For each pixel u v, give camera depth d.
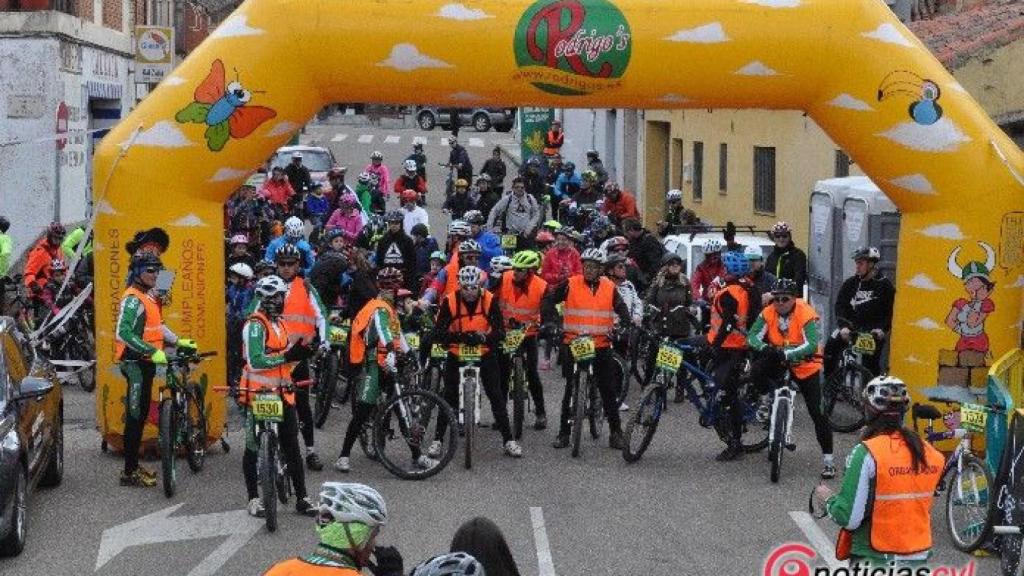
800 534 11.88
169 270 14.45
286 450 12.36
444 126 71.06
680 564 11.02
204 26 55.78
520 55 14.23
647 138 37.88
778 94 14.53
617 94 14.49
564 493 13.27
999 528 10.20
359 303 15.05
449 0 14.28
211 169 14.43
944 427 14.50
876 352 16.38
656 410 14.55
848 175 23.98
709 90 14.45
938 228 14.56
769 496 13.18
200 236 14.52
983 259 14.50
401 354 14.01
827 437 13.83
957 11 27.12
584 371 14.75
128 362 13.38
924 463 7.83
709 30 14.20
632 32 14.20
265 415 11.98
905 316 14.87
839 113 14.50
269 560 11.15
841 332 16.16
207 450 15.14
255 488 12.40
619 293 15.18
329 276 16.16
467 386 14.20
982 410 11.50
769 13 14.25
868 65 14.32
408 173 32.00
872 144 14.51
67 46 31.69
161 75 30.55
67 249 19.95
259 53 14.32
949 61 21.41
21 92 30.67
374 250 21.59
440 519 12.35
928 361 14.72
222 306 14.78
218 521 12.29
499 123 70.38
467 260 16.03
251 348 12.02
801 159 26.20
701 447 15.31
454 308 14.30
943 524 12.13
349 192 26.69
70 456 14.91
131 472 13.54
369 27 14.23
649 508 12.73
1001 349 14.62
